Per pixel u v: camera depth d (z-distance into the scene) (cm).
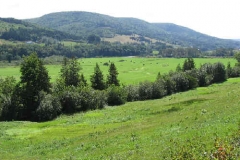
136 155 2417
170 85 10206
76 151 3378
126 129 4141
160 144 2608
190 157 1753
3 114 7344
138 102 8750
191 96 7262
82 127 5191
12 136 4962
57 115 7694
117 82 11225
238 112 3088
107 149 3033
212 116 3438
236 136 1994
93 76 10575
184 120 3738
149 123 4328
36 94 7744
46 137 4681
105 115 6338
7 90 7700
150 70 17938
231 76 13238
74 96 8044
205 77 11519
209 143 2067
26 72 7694
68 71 10181
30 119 7562
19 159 3516
